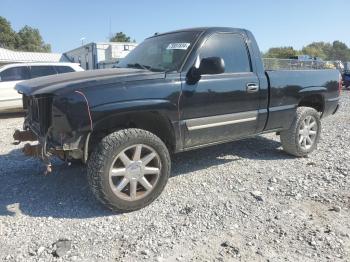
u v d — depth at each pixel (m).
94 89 3.78
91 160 3.87
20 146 7.07
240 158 6.02
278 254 3.26
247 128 5.12
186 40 4.76
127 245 3.42
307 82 5.83
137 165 4.05
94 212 4.11
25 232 3.69
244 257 3.21
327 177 5.09
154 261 3.17
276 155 6.21
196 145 4.70
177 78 4.30
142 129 4.23
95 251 3.33
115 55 31.45
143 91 4.02
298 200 4.37
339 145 6.86
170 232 3.64
